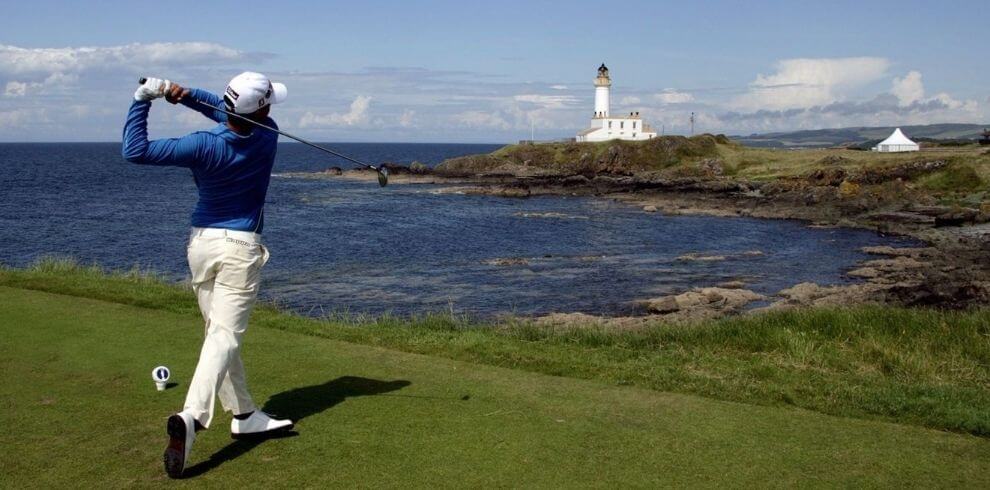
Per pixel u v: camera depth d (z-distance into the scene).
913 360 8.09
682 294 20.83
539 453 4.98
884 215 41.88
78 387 6.21
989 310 10.84
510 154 79.88
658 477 4.66
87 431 5.25
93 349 7.38
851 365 8.16
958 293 20.83
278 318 9.16
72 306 9.28
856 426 5.70
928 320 9.94
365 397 6.10
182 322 8.65
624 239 36.38
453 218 45.66
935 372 7.96
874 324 9.80
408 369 6.99
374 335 8.46
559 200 57.81
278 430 5.22
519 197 60.06
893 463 4.97
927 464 4.97
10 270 12.10
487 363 7.44
